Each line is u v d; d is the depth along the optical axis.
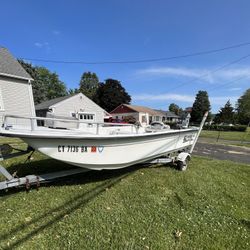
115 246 2.34
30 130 3.16
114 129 4.98
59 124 4.12
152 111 42.62
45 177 3.56
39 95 35.00
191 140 6.56
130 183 4.27
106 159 3.87
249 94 53.75
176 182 4.52
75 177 4.42
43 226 2.62
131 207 3.25
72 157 3.44
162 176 4.86
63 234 2.49
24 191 3.55
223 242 2.56
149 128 6.07
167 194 3.86
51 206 3.12
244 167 6.59
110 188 3.93
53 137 3.09
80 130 4.09
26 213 2.90
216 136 21.00
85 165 3.69
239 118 52.34
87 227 2.65
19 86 12.58
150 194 3.79
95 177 4.50
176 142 5.68
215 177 5.11
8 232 2.47
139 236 2.55
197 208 3.40
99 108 22.30
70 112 20.20
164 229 2.73
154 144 4.79
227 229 2.85
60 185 3.94
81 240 2.40
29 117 3.07
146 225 2.79
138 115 36.38
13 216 2.80
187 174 5.15
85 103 21.23
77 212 3.00
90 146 3.54
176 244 2.46
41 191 3.60
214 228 2.85
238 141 16.31
